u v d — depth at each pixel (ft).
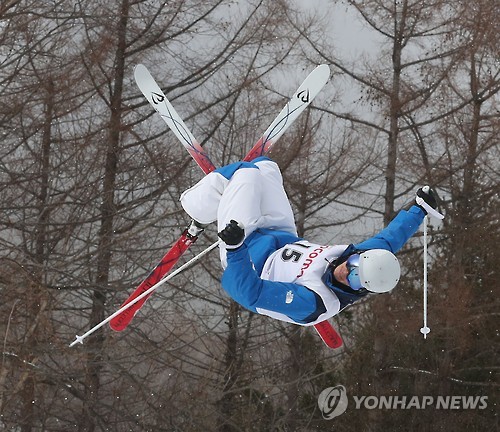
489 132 217.77
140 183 190.70
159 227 176.04
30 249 170.40
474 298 223.92
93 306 174.09
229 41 212.64
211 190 64.39
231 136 206.90
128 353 183.01
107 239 174.50
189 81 207.10
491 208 220.43
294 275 56.39
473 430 224.74
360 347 202.49
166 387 177.88
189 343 174.40
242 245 52.75
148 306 178.40
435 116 224.74
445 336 215.31
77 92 197.57
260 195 62.49
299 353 202.39
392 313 204.95
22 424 164.66
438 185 227.20
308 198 218.18
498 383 221.87
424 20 217.36
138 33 202.28
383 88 219.41
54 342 151.12
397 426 220.64
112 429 171.73
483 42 209.77
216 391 186.70
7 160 188.24
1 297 147.33
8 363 146.61
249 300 54.08
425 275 55.72
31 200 183.62
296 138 203.31
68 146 189.78
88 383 169.07
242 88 200.03
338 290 55.11
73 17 184.85
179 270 63.52
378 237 57.88
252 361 194.18
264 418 197.67
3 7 175.22
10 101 186.91
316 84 81.00
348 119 214.90
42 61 197.36
